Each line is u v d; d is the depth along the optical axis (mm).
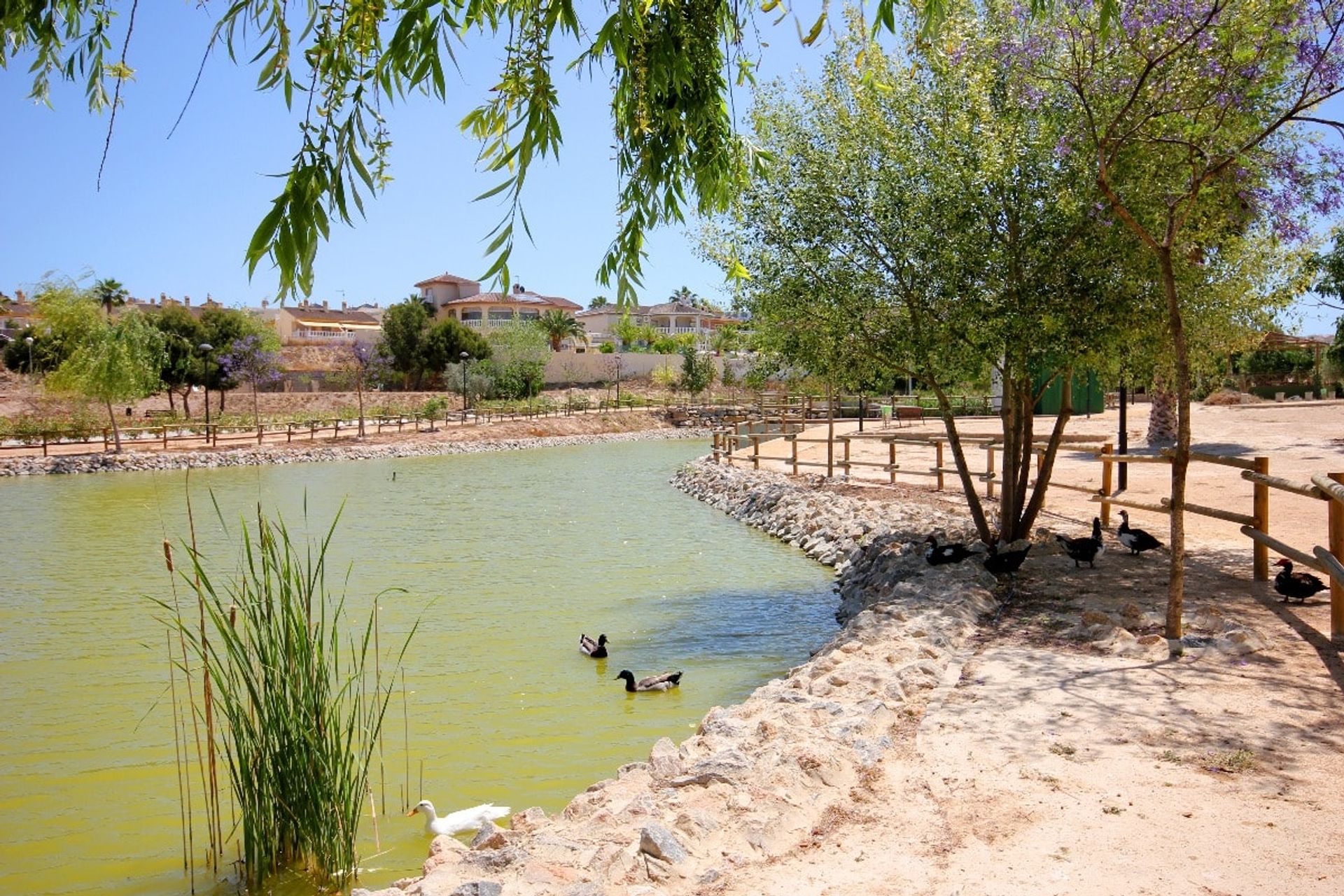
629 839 4980
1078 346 10930
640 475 36812
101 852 6676
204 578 6188
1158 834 4719
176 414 55844
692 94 4156
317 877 6160
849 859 4707
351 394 68438
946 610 9484
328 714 6469
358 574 16953
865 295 12055
